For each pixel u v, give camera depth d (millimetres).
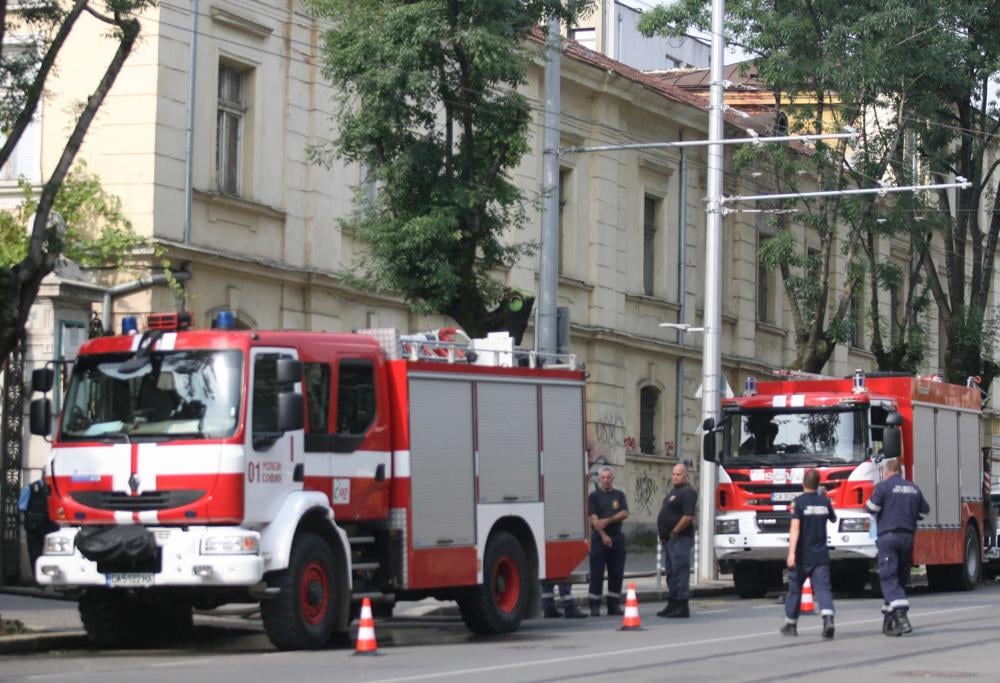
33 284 16594
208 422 15375
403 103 22750
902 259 50906
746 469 26438
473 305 23297
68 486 15812
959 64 34750
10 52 20172
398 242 22609
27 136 25188
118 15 17266
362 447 16703
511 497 18500
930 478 28188
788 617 17766
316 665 14398
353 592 16766
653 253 40188
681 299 40625
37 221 16594
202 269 25516
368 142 23047
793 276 34438
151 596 15828
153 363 15836
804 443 26172
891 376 27766
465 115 23234
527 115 23641
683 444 40750
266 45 27203
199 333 15812
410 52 21969
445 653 15789
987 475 33000
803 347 34438
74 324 22141
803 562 17641
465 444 17859
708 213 28453
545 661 14875
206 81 25797
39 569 15711
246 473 15273
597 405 36719
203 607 17297
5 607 20000
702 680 13172
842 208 34188
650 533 38938
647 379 39156
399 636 18328
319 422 16234
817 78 33594
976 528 30578
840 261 47719
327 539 16250
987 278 40094
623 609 23000
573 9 23781
